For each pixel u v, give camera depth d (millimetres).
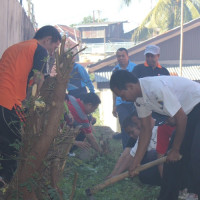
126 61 7352
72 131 3344
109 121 9977
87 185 4617
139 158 4043
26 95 3789
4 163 3615
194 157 3635
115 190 4629
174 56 17562
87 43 49312
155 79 3643
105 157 5957
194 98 3717
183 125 3605
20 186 3057
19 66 3658
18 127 3633
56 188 3168
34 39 3910
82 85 7805
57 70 3061
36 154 3041
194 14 25734
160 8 25328
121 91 3605
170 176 3936
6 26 6352
